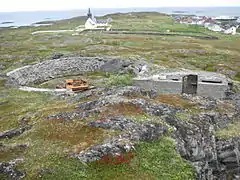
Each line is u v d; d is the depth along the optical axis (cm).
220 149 4241
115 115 3775
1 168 2784
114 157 2986
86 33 17938
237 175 4206
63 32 19038
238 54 11875
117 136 3297
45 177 2666
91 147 3062
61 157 2948
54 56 9900
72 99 5156
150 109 4116
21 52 11744
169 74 6538
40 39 15775
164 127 3669
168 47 13025
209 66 9850
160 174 2905
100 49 11738
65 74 8100
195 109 4859
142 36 16662
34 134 3494
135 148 3173
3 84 7506
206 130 4259
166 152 3253
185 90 5981
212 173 4103
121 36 16362
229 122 4831
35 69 8331
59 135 3406
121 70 7875
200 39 16712
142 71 7281
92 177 2744
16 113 4934
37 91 6562
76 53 10425
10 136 3706
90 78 7544
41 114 4378
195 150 3931
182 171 3027
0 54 11525
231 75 9031
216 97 5903
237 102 5744
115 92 4800
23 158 2959
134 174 2836
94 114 3891
